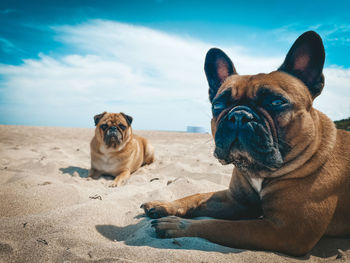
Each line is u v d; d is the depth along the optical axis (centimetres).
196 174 94
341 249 37
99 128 107
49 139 222
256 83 39
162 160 142
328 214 37
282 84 38
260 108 38
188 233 37
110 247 32
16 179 75
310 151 38
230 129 37
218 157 39
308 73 41
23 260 30
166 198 60
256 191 44
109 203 51
